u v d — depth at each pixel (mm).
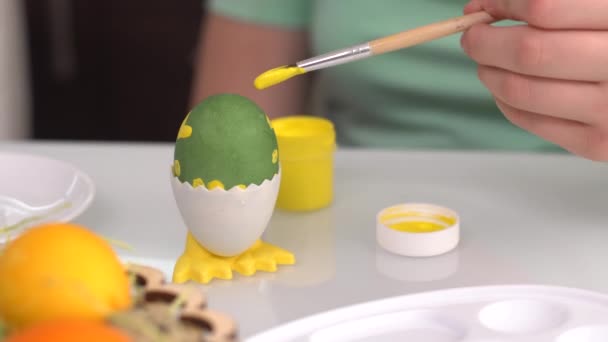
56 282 459
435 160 747
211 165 576
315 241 638
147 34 1677
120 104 1729
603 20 595
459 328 552
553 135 637
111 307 463
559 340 539
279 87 964
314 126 690
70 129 1741
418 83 867
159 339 448
